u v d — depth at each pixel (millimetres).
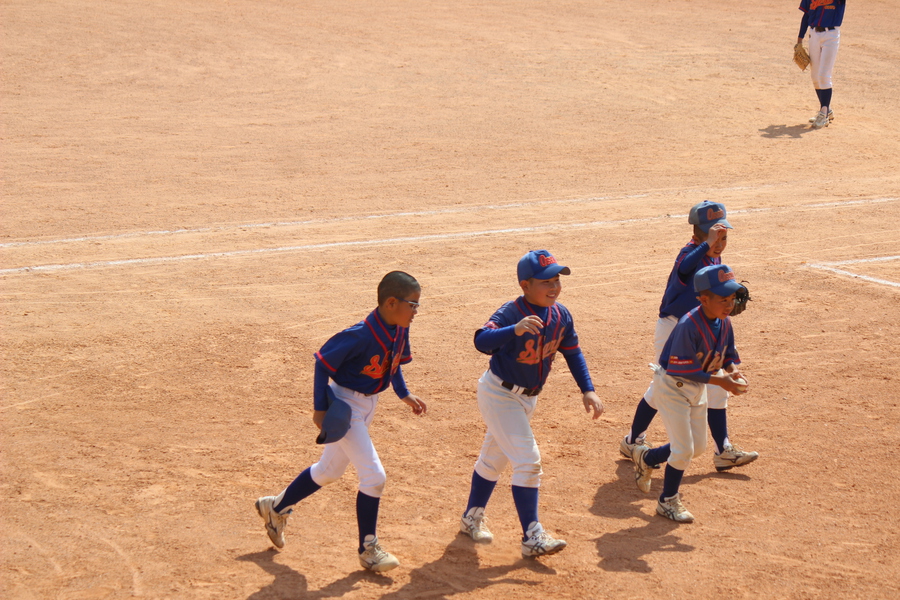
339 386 8859
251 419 12586
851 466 11375
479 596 8391
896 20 52844
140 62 41125
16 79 37844
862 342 15797
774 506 10375
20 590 8320
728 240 22438
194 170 28641
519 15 53062
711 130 35125
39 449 11438
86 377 13852
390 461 11445
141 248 21141
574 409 13266
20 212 23859
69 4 48812
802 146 33250
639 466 10648
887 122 36531
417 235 22734
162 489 10523
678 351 9594
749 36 49656
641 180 28891
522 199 26531
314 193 26703
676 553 9289
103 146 30750
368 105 37062
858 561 9133
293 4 52688
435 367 14672
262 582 8578
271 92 38281
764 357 15125
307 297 17953
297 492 9047
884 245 21984
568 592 8484
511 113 36562
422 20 51000
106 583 8484
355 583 8594
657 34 49781
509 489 10992
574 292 18609
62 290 18047
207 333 15867
